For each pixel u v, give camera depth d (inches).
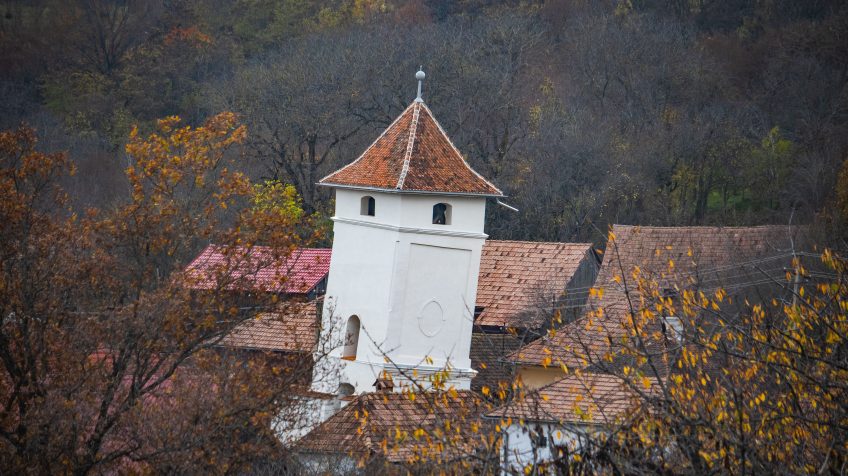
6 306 2180.1
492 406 1731.1
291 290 3503.9
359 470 2086.6
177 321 2206.0
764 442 1385.3
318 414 2876.5
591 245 3794.3
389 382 2903.5
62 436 1999.3
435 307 3063.5
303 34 7263.8
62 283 2237.9
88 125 6481.3
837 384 1368.1
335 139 5767.7
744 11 7770.7
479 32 6569.9
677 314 1609.3
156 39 7278.5
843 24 6963.6
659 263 3976.4
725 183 6058.1
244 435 2218.3
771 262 3750.0
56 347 2151.8
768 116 6702.8
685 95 6697.8
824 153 5738.2
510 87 6077.8
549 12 7416.3
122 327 2175.2
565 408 2177.7
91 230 2388.0
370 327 3038.9
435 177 3080.7
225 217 3929.6
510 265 3732.8
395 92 5915.4
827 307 1502.2
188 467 2012.8
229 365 2223.2
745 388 1482.5
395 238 3004.4
